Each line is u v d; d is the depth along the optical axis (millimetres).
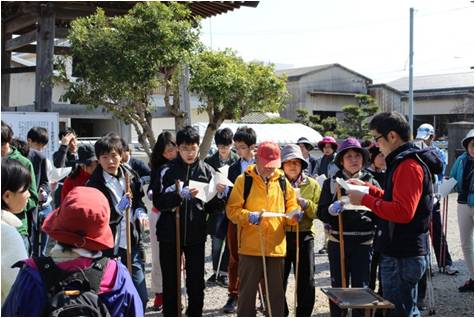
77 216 2189
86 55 7395
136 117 8172
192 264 4395
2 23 10547
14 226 2883
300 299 4488
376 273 4941
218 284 6102
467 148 5855
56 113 7848
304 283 4461
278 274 4176
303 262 4461
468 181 5754
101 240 2236
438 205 6484
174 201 4168
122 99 7773
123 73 7262
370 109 24203
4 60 10562
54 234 2199
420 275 3244
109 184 4102
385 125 3270
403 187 3121
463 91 27906
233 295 5152
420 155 3219
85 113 9203
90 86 7816
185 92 9000
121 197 4133
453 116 28141
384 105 30109
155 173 4574
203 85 7988
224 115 8648
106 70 7309
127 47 7344
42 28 8445
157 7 7531
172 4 7859
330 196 4203
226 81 8008
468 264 5781
